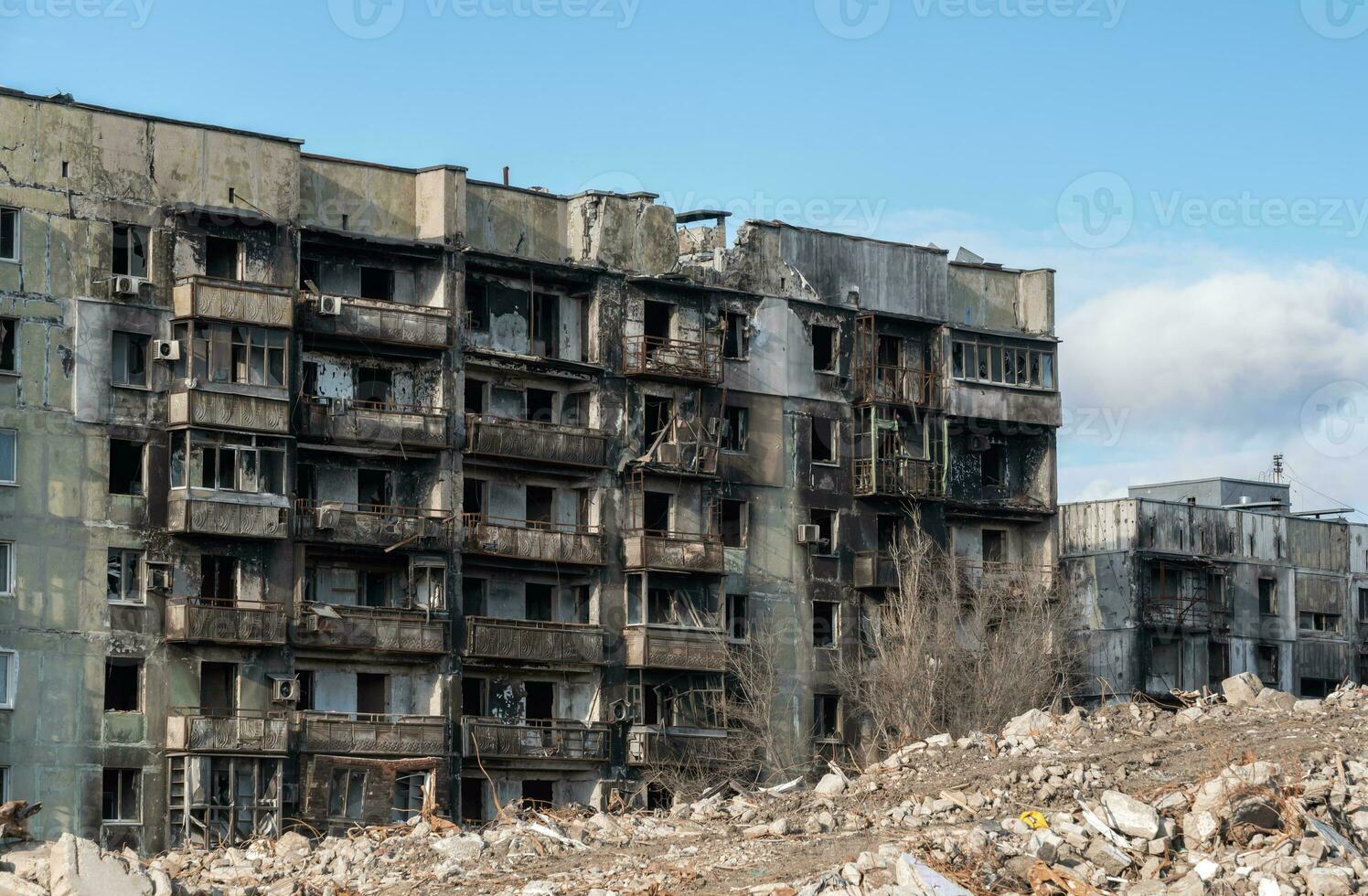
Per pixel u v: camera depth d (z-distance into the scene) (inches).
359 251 3186.5
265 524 2987.2
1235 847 1918.1
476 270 3287.4
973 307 3954.2
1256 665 4446.4
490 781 2984.7
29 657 2827.3
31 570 2842.0
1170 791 2100.1
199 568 2970.0
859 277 3752.5
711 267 3575.3
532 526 3346.5
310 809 2992.1
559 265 3366.1
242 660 2982.3
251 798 2940.5
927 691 3489.2
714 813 2426.2
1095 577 4266.7
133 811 2878.9
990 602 3678.6
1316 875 1801.2
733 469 3540.8
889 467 3690.9
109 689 2893.7
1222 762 2204.7
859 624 3661.4
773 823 2244.1
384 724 3068.4
